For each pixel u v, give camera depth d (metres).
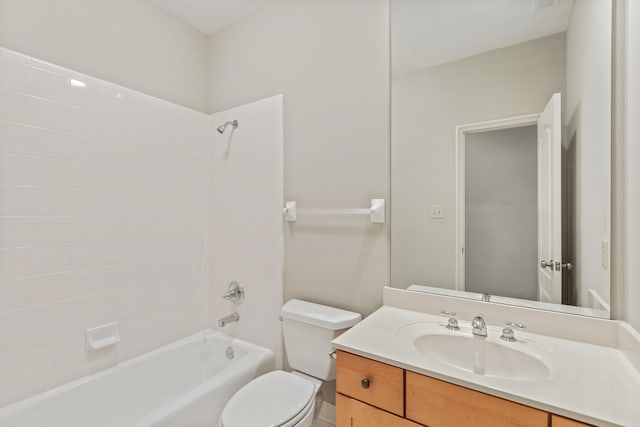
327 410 1.66
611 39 1.03
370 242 1.55
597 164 1.09
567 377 0.85
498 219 1.29
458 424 0.86
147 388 1.75
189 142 2.09
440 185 1.40
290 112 1.83
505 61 1.27
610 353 1.00
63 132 1.50
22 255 1.37
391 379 0.97
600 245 1.08
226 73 2.14
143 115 1.83
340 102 1.64
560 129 1.16
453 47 1.37
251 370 1.67
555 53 1.18
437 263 1.41
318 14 1.72
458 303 1.32
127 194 1.75
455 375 0.86
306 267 1.76
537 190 1.21
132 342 1.77
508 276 1.27
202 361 2.01
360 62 1.58
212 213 2.20
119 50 1.74
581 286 1.13
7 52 1.33
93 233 1.61
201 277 2.16
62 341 1.49
